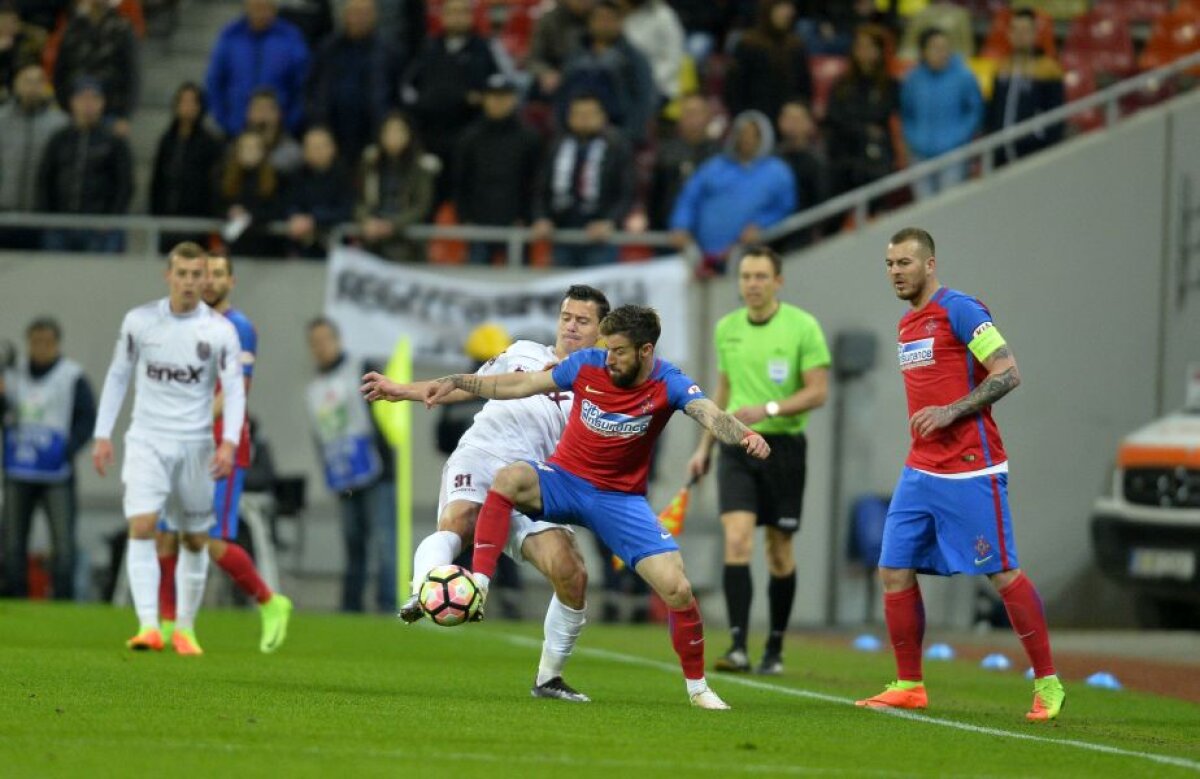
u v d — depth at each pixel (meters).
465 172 65.12
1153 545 58.34
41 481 60.62
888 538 32.19
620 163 63.88
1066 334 67.06
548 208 64.12
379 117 66.75
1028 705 34.66
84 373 64.19
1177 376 67.62
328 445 61.84
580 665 41.44
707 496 65.75
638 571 30.16
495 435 32.41
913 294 31.92
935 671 44.06
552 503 29.62
